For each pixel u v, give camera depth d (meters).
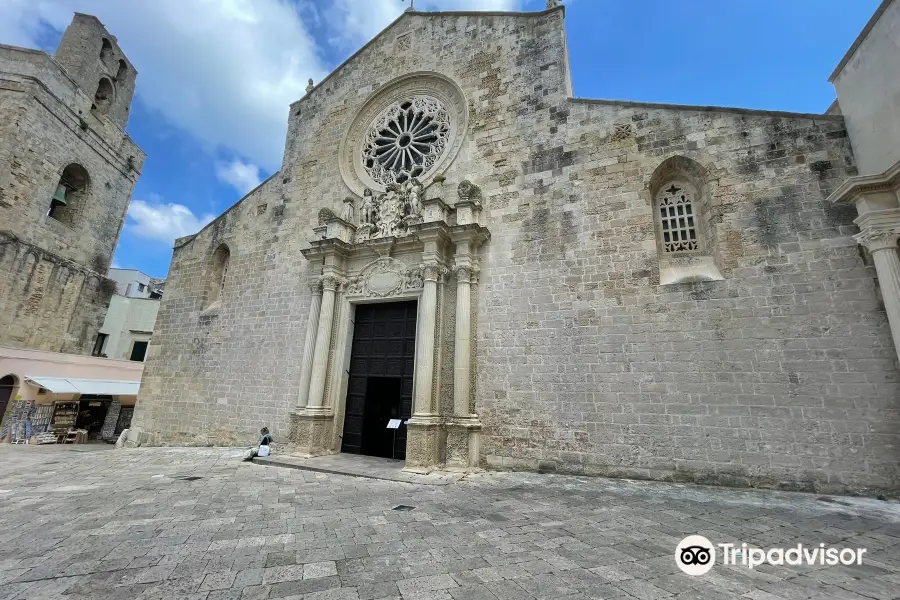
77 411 25.83
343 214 17.17
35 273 25.31
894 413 9.12
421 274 14.43
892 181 9.10
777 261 10.72
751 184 11.42
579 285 12.55
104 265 30.67
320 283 15.75
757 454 9.93
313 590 4.49
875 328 9.58
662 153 12.57
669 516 7.55
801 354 10.05
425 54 17.72
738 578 4.94
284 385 15.91
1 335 23.44
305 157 19.08
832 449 9.41
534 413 12.14
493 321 13.28
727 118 12.09
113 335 34.16
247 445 15.84
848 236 10.23
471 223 13.67
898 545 6.11
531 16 15.88
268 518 7.16
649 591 4.56
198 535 6.24
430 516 7.45
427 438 12.13
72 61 29.14
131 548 5.66
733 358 10.58
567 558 5.48
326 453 14.06
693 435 10.53
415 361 13.57
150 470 11.78
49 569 4.95
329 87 19.80
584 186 13.28
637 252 12.12
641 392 11.21
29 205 25.27
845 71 10.82
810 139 11.12
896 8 9.25
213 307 18.72
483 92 15.88
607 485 10.16
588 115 13.84
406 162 17.31
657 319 11.49
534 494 9.25
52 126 26.70
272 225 18.53
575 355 12.09
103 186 30.70
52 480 10.34
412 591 4.49
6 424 22.59
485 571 5.04
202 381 17.52
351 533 6.43
